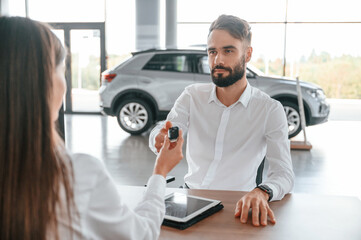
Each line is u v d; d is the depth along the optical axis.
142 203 0.91
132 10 8.47
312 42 8.25
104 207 0.71
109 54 8.59
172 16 8.39
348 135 6.49
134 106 6.39
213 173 1.80
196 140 1.85
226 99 1.78
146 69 6.15
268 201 1.38
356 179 4.00
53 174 0.64
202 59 6.05
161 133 1.45
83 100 8.77
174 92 6.06
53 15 8.47
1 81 0.62
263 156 1.84
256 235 1.12
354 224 1.21
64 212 0.66
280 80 5.92
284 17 8.23
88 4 8.42
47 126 0.65
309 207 1.35
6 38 0.63
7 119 0.62
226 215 1.26
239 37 1.62
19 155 0.62
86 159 0.71
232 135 1.78
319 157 4.90
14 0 8.12
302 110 5.41
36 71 0.63
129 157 4.81
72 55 8.55
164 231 1.14
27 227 0.63
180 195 1.39
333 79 8.34
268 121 1.73
